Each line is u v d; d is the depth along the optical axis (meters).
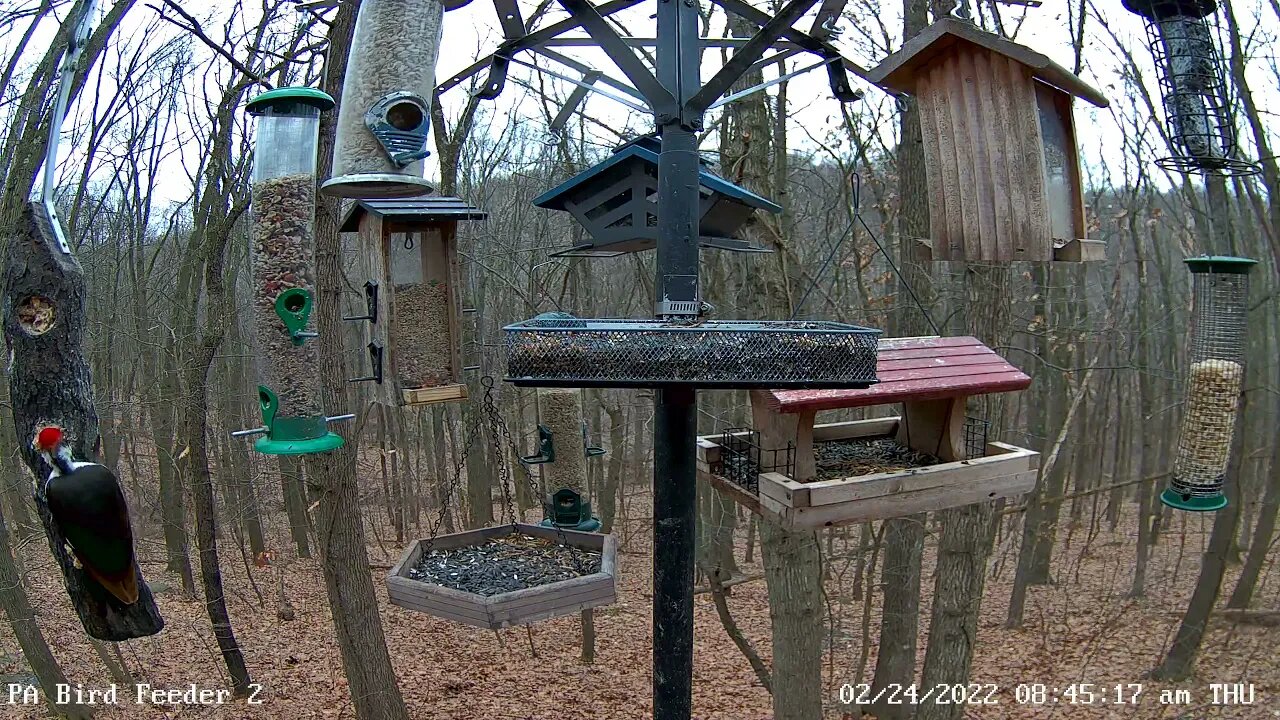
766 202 5.28
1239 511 11.05
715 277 11.08
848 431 5.23
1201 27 6.06
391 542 18.31
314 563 16.22
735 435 4.71
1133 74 10.55
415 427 21.53
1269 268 15.43
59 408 3.05
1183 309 15.78
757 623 13.55
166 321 17.41
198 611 13.09
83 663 10.91
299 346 4.72
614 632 13.09
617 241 5.09
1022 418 19.28
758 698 11.13
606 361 2.68
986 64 4.73
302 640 12.14
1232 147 6.72
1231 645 11.80
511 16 3.68
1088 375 13.37
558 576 5.32
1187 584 15.00
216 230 8.84
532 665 11.81
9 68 7.82
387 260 5.72
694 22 3.10
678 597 3.17
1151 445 16.69
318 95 4.70
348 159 4.32
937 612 7.92
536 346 2.66
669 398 3.11
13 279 3.04
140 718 9.59
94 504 2.93
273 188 4.73
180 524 14.31
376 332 5.91
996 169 4.71
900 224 8.20
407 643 12.36
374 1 4.35
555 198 5.50
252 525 16.30
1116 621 11.98
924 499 4.17
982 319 7.78
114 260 16.84
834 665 11.95
